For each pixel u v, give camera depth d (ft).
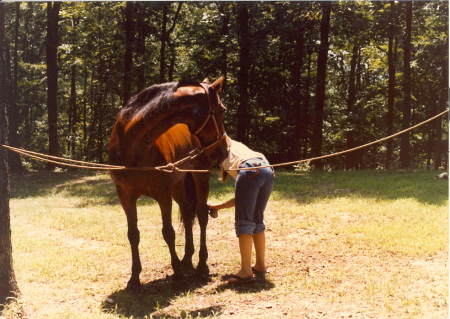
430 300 15.02
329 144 98.48
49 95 67.77
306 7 63.62
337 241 23.18
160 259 21.39
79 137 98.12
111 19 91.97
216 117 16.16
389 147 72.38
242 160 17.79
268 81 78.28
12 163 61.67
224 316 14.58
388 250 21.07
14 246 23.73
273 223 27.76
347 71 103.19
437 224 25.21
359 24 67.67
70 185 49.16
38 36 103.45
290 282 17.61
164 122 15.69
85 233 26.30
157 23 80.74
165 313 15.07
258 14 65.05
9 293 15.43
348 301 15.34
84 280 18.63
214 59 74.90
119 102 94.07
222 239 24.81
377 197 34.32
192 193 19.67
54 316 14.65
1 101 14.93
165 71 85.97
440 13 69.10
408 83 65.26
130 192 16.69
